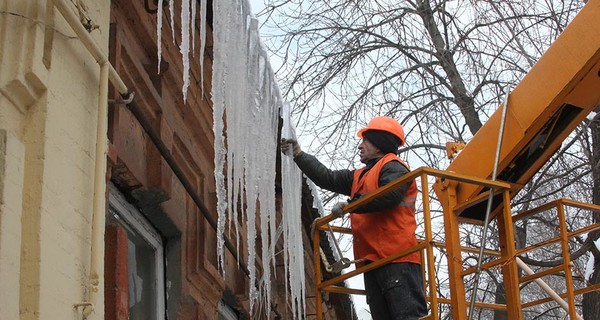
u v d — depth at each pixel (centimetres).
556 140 659
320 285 656
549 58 634
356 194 644
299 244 833
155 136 638
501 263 625
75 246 438
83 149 464
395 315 607
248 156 667
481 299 1549
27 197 409
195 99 755
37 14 433
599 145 1268
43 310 394
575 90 629
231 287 877
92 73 488
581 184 1363
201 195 786
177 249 720
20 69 414
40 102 429
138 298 666
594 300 1204
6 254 376
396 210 631
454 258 639
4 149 390
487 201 659
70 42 466
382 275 618
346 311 1110
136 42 645
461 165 673
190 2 641
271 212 724
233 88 618
